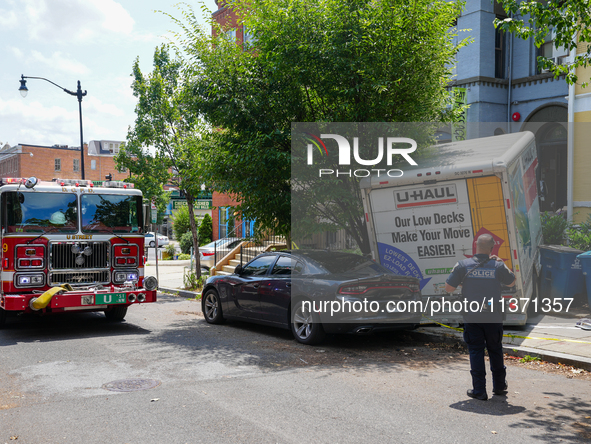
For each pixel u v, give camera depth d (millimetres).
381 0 9430
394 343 8539
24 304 9094
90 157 71500
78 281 9750
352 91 9383
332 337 8992
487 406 5336
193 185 16000
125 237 10242
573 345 7477
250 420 4922
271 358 7496
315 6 9586
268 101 10180
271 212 10562
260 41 10047
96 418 4984
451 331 8609
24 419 4977
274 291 8906
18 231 9219
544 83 15766
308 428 4715
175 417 5008
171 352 7906
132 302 10023
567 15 7551
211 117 10656
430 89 10102
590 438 4484
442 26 9695
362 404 5402
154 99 16359
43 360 7426
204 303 10836
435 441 4410
